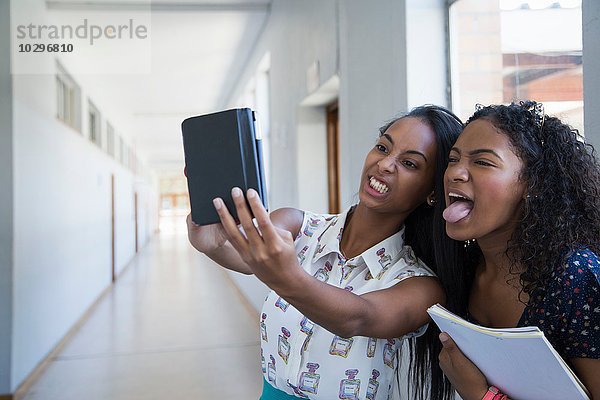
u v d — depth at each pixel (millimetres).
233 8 5398
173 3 5207
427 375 1282
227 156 921
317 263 1304
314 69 3980
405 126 1158
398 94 2424
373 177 1184
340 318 891
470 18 2225
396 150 1153
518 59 1938
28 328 4211
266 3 5465
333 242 1283
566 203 882
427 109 1186
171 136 14633
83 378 4285
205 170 942
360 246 1264
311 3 4043
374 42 2717
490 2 2090
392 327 1011
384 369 1235
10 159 3891
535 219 887
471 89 2232
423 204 1254
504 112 949
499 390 937
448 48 2330
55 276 5094
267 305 1308
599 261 857
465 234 937
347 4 3115
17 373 3936
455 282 1116
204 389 3984
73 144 6008
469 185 932
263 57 6156
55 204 5145
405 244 1296
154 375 4324
